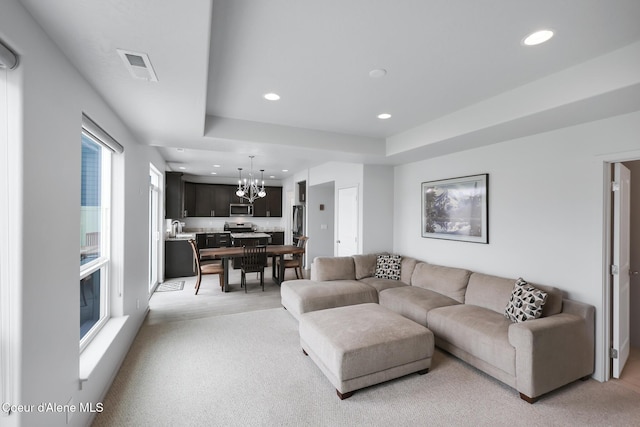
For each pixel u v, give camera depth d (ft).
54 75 4.94
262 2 4.99
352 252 17.84
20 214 4.06
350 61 7.05
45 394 4.69
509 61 6.97
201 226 29.68
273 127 11.95
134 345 10.46
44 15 4.20
